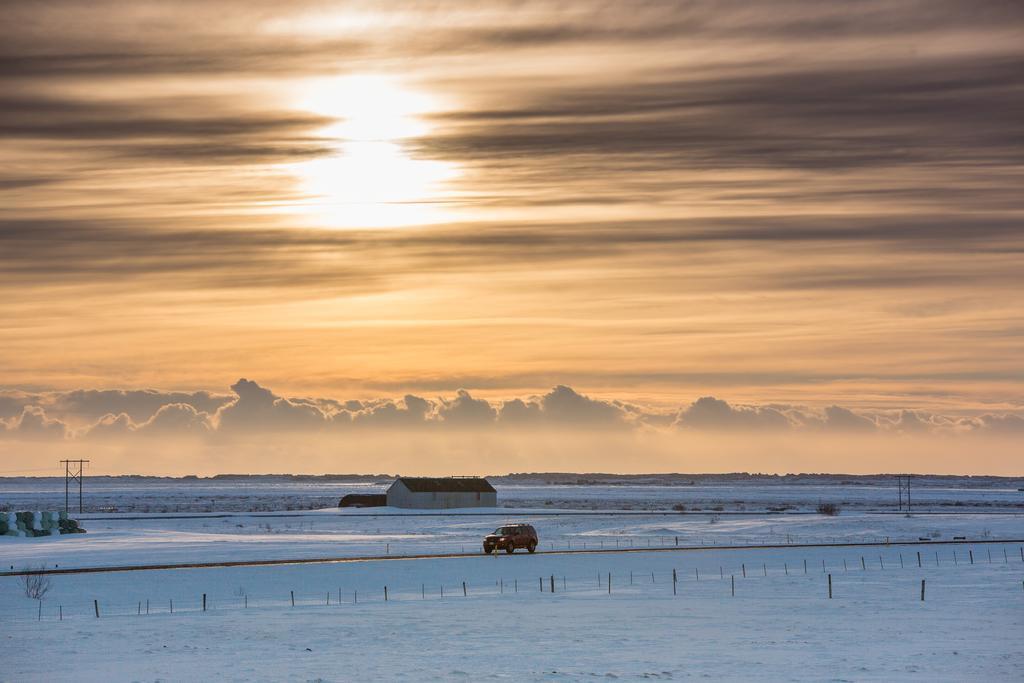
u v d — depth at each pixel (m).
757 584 96.31
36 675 54.03
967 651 60.00
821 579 100.31
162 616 75.69
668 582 98.19
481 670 54.53
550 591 91.38
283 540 143.38
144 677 53.12
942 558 120.62
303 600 85.62
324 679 52.31
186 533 158.00
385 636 66.19
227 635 66.62
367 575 99.44
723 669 54.53
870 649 60.81
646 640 64.44
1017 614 76.19
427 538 149.75
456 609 79.38
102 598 85.31
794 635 66.31
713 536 159.75
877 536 159.75
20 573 98.19
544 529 176.88
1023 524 186.12
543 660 57.44
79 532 154.62
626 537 156.88
